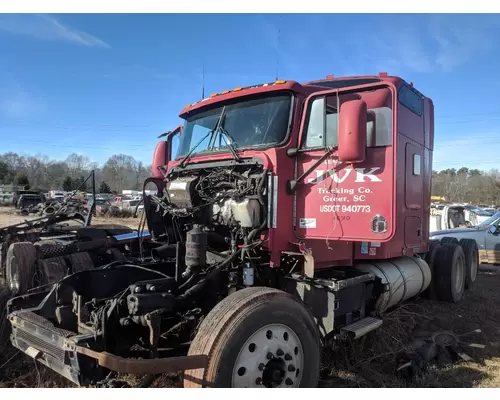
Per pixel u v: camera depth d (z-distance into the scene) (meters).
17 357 4.45
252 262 4.20
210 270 4.01
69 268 5.25
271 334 3.41
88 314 3.65
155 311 3.37
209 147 5.00
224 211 4.38
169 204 4.91
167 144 6.43
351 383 4.30
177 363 2.90
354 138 3.74
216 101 5.04
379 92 4.37
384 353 5.01
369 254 5.06
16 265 5.12
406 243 5.48
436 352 5.12
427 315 6.62
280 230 4.29
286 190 4.37
